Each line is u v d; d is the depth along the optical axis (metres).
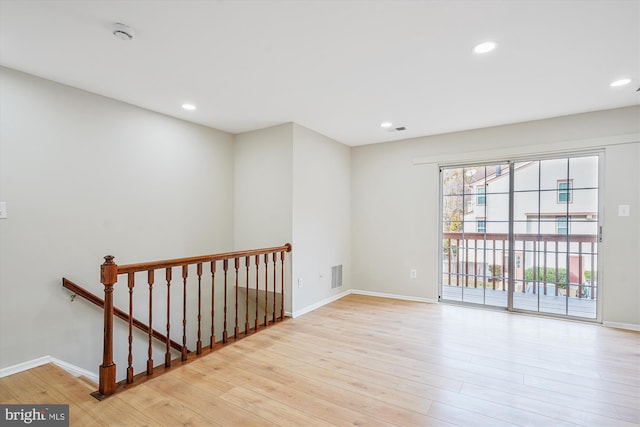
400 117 3.63
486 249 4.12
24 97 2.45
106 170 2.96
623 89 2.83
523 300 3.89
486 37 2.02
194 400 2.00
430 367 2.46
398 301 4.48
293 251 3.79
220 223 4.08
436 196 4.36
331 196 4.54
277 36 2.01
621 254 3.31
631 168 3.26
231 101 3.12
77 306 2.70
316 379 2.27
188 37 2.02
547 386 2.18
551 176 3.73
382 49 2.18
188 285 3.70
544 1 1.67
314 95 2.98
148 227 3.30
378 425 1.76
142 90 2.83
